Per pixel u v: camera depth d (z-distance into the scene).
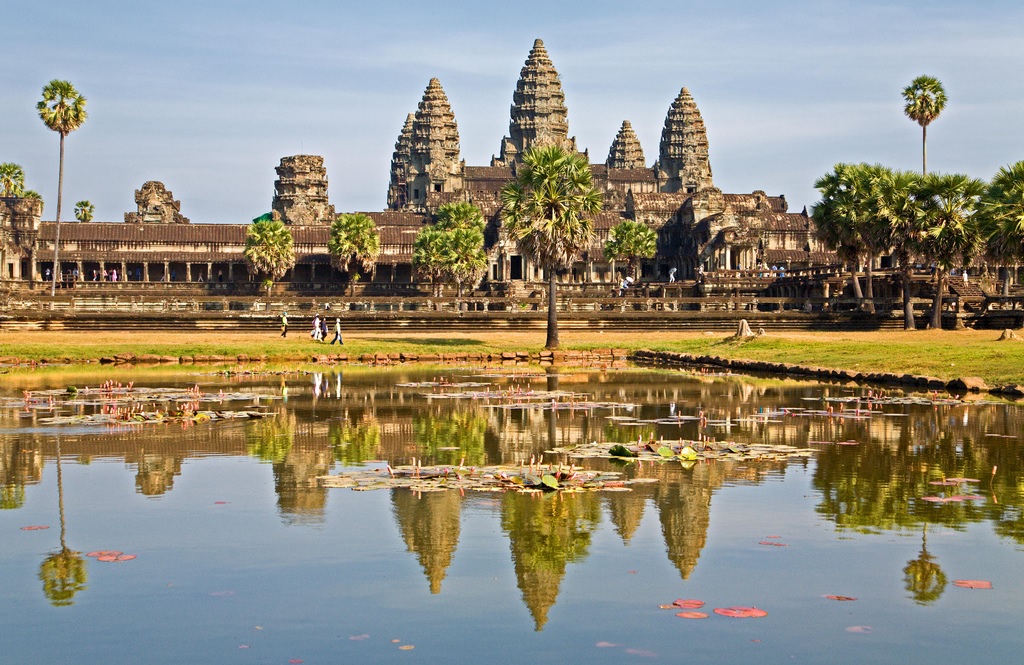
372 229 152.88
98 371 57.09
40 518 20.77
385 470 25.56
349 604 15.83
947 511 21.09
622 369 60.91
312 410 38.03
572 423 34.38
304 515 20.94
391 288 144.12
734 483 23.86
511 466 25.88
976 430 32.12
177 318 88.62
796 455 27.39
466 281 146.88
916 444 29.36
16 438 30.66
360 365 63.66
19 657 13.88
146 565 17.69
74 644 14.30
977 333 78.31
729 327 97.06
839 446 29.05
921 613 15.34
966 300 102.50
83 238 160.25
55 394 42.97
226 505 21.83
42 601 15.93
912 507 21.45
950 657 13.80
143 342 75.25
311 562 17.83
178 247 163.50
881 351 60.69
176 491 23.20
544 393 44.16
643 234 158.50
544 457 27.45
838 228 97.69
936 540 18.97
